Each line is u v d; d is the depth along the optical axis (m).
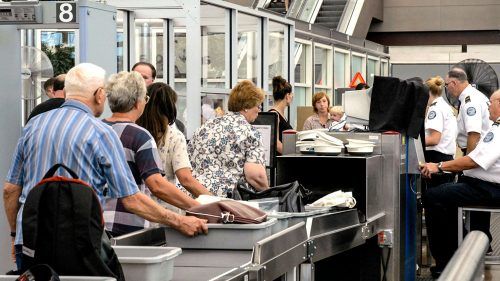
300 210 5.23
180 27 8.43
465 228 7.98
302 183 6.59
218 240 4.16
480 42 27.53
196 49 8.21
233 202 4.30
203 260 3.89
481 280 2.80
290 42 11.47
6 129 6.50
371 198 6.50
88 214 3.07
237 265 3.77
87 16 6.17
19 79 6.54
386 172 6.83
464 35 27.53
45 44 8.39
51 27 6.41
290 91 8.74
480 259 2.61
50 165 3.88
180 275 3.55
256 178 5.91
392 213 6.82
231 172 5.92
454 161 7.64
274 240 4.00
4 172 6.50
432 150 8.95
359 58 20.14
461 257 2.54
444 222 8.05
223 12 9.22
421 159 7.83
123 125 4.41
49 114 3.97
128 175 3.92
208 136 5.96
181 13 8.27
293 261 4.32
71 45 8.37
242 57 9.94
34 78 7.28
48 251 3.07
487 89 12.19
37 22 6.22
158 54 8.47
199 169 5.96
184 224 4.08
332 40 17.16
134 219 4.41
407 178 7.21
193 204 4.36
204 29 8.94
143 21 8.45
